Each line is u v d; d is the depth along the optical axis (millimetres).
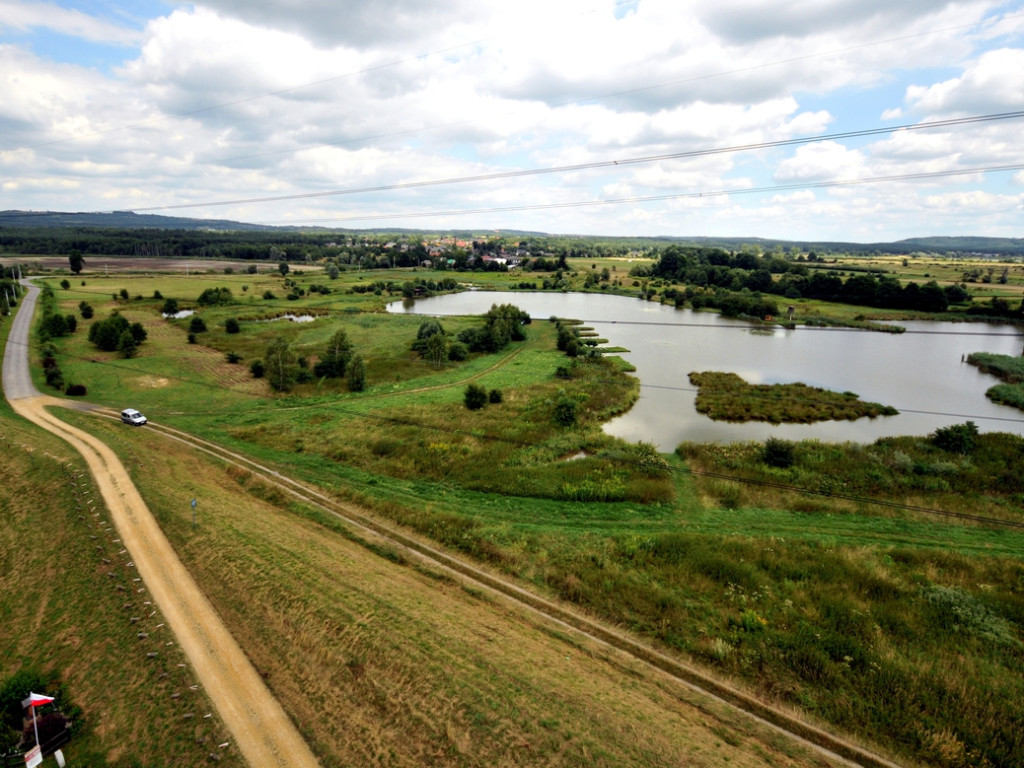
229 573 26703
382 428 52125
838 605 26109
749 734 19219
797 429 56125
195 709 18953
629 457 44844
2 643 23281
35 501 34656
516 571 29266
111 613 24000
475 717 18578
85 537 29688
